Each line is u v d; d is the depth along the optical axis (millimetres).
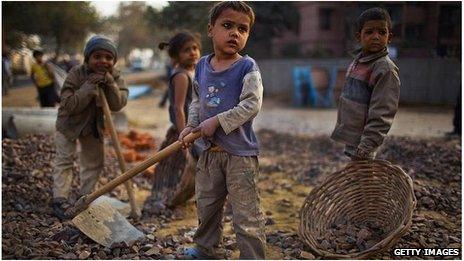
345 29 19062
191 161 4297
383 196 3748
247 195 3074
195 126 3242
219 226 3391
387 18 3482
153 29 22703
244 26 3066
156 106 15500
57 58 21766
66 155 4473
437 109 13539
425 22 15703
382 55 3490
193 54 4473
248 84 2984
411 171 5426
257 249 3072
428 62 14523
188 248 3496
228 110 3012
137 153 7168
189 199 4691
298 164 6855
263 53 20719
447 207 4293
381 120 3398
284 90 19391
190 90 4434
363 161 3709
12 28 17078
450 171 5516
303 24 20625
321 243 3531
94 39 4312
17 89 16453
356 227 3699
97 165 4641
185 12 17016
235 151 3043
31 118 7312
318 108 15773
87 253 3426
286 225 4305
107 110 4285
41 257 3361
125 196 5145
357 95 3574
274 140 9008
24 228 3932
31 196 4797
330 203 3889
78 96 4172
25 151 6184
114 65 4523
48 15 18688
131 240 3678
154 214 4516
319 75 16156
